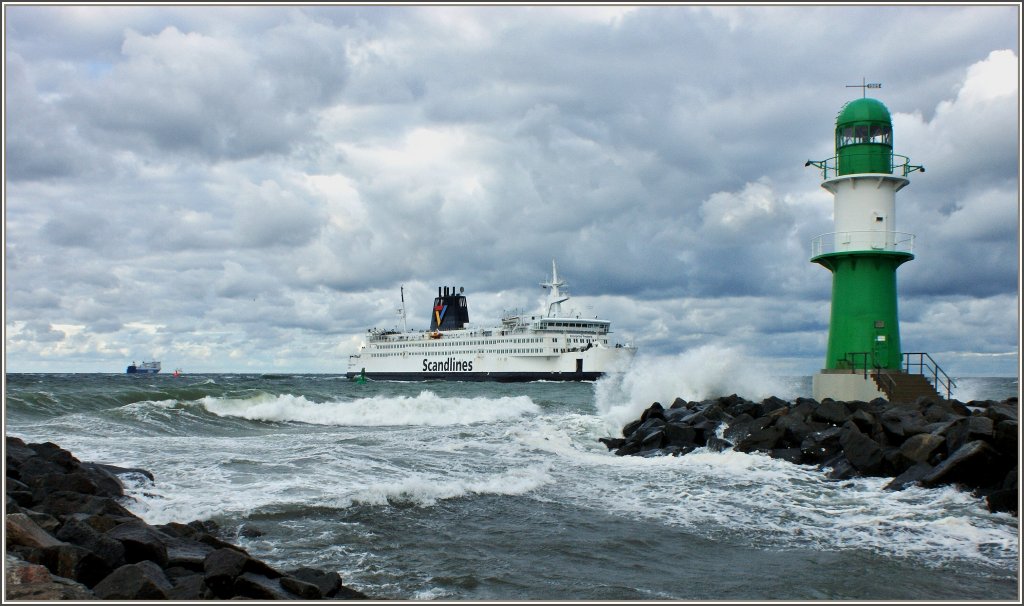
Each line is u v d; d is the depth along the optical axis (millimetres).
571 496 17031
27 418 30688
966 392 31109
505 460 21891
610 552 12805
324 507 14922
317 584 9922
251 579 9461
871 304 27094
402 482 17094
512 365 107938
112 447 22016
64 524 10594
